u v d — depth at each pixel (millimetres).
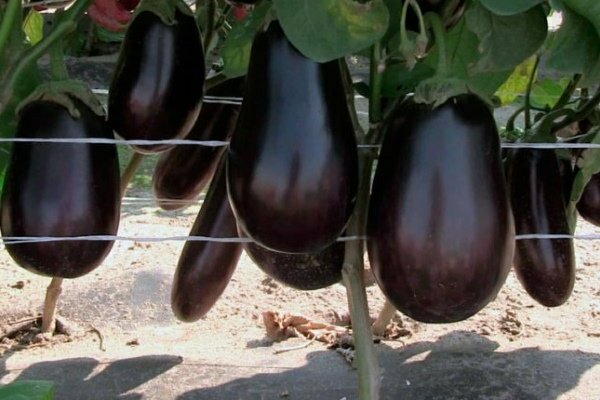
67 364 1877
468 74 1118
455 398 1744
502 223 962
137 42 1136
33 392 1032
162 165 1408
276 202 962
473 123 961
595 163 1148
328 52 942
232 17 1615
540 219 1289
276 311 2107
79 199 1038
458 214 945
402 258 959
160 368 1860
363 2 1009
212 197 1282
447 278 952
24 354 1963
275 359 1920
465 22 1151
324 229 977
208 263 1275
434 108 965
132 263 2422
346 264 1092
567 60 978
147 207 2982
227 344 2021
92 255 1057
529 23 1052
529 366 1865
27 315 2133
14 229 1040
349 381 1815
